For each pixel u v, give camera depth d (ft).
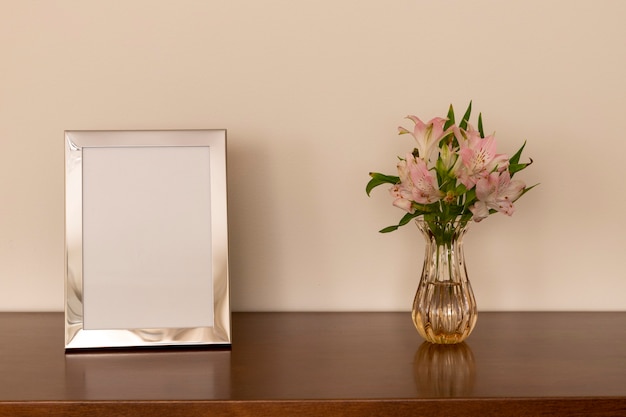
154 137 4.16
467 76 4.84
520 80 4.84
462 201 4.12
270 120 4.88
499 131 4.87
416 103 4.86
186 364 3.84
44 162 4.91
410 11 4.82
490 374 3.63
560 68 4.83
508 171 4.02
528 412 3.29
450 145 4.01
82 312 4.11
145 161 4.16
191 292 4.16
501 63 4.83
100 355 4.02
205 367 3.79
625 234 4.92
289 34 4.83
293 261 4.94
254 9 4.82
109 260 4.14
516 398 3.29
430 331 4.12
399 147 4.88
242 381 3.56
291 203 4.92
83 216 4.13
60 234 4.95
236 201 4.93
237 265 4.94
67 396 3.36
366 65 4.84
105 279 4.13
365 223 4.93
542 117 4.86
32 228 4.94
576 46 4.82
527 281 4.94
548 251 4.93
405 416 3.29
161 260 4.16
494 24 4.82
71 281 4.12
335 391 3.40
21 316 4.88
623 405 3.30
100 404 3.30
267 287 4.95
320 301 4.97
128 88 4.86
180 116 4.88
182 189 4.17
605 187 4.89
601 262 4.94
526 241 4.94
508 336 4.33
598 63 4.82
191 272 4.16
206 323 4.15
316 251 4.94
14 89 4.86
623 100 4.84
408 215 4.19
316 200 4.92
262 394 3.37
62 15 4.83
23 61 4.85
